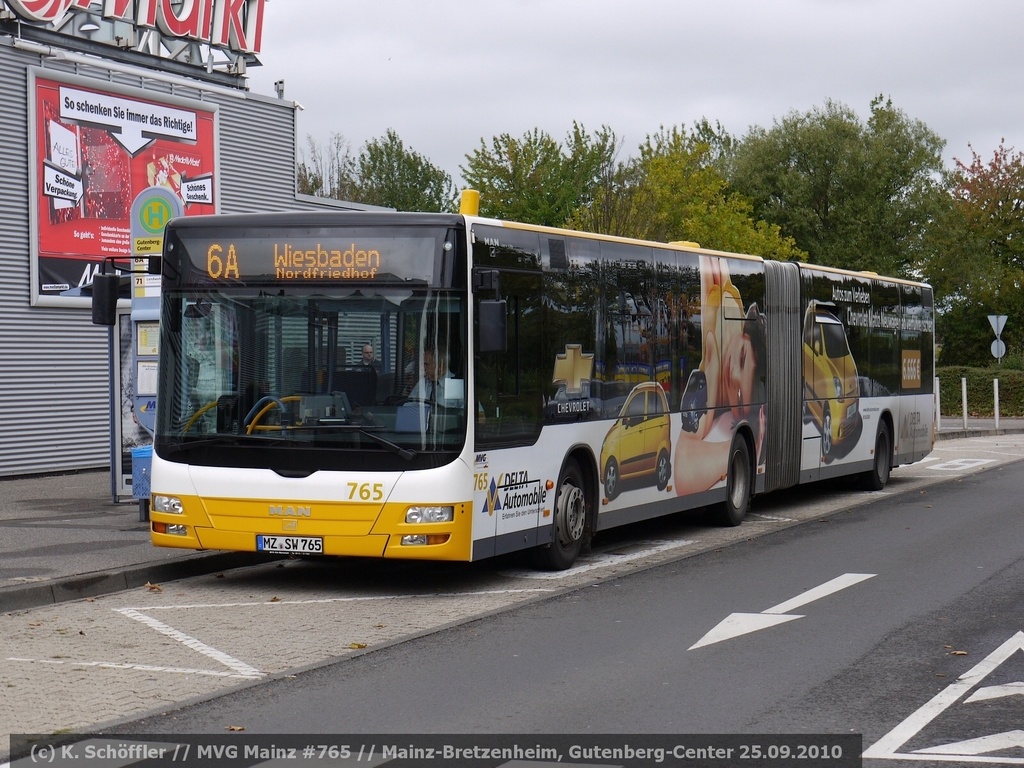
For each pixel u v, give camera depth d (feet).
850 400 65.92
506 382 36.96
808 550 45.55
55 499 56.03
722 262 52.34
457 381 34.86
